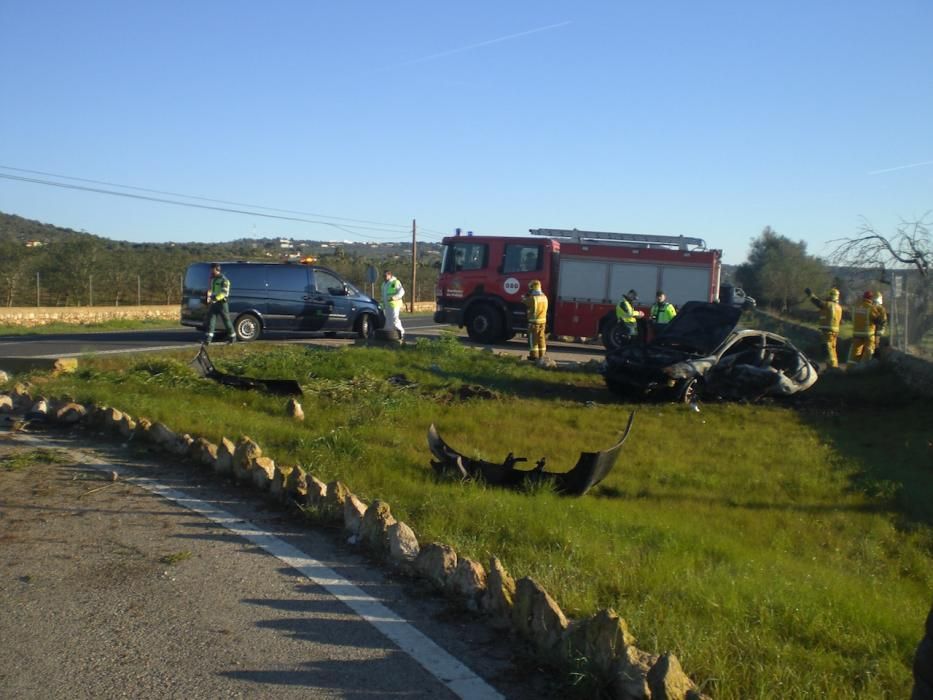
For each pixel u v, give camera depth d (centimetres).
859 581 696
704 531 799
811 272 4556
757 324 3450
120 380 1341
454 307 2661
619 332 2520
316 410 1266
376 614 528
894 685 465
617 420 1391
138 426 969
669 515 855
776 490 1000
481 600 532
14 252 3841
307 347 1931
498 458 1047
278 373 1559
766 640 505
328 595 555
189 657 467
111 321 3297
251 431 1034
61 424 1044
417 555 598
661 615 526
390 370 1697
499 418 1338
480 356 2008
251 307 2198
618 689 422
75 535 658
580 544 670
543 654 470
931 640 359
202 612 525
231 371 1555
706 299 2522
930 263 2242
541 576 583
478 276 2630
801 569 703
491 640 496
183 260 4541
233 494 777
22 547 629
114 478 803
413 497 795
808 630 541
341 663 463
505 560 627
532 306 2055
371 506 655
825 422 1466
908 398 1734
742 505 938
